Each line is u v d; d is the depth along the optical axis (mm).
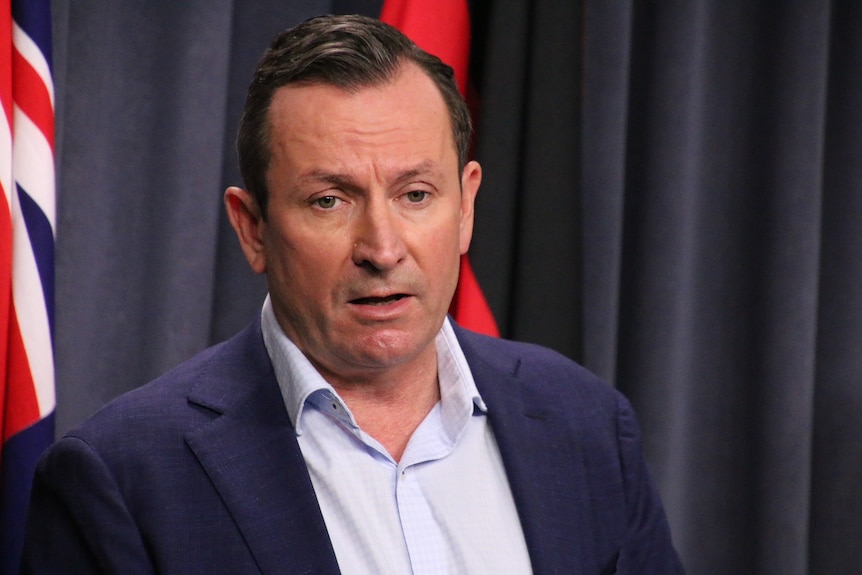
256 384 2814
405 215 2605
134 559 2547
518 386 3104
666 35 5320
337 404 2744
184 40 4750
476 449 2928
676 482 5398
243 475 2645
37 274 4070
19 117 4094
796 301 5336
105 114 4691
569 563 2820
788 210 5352
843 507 5488
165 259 4781
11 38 4105
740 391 5477
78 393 4703
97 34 4668
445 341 2953
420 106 2604
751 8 5441
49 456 2693
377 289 2559
